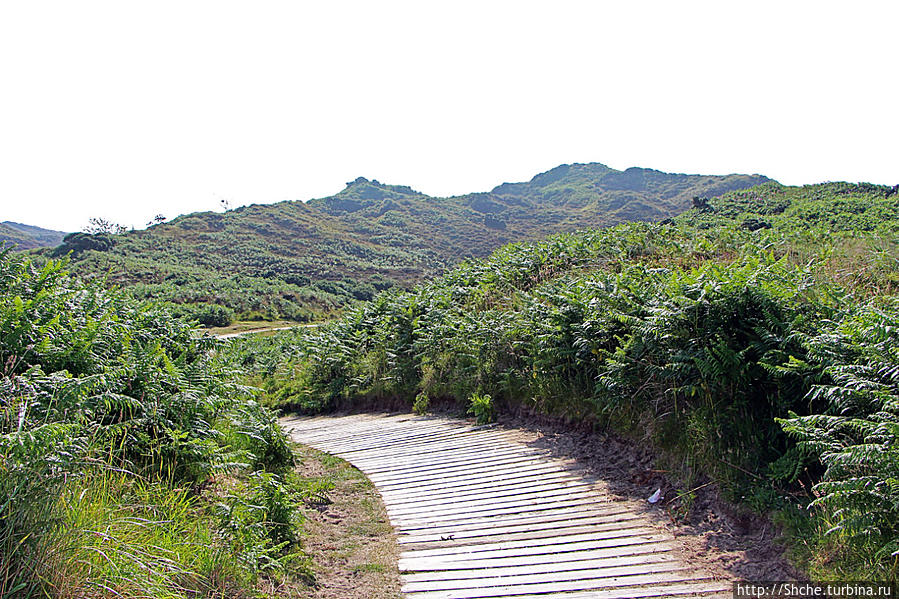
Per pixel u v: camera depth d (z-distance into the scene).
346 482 6.97
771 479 4.89
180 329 8.00
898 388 4.15
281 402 14.45
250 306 41.44
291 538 4.82
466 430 9.01
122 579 3.14
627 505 5.50
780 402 5.16
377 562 4.70
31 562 2.93
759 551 4.36
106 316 6.24
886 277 8.23
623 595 3.90
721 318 5.89
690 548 4.57
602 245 14.34
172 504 4.29
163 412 5.12
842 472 4.11
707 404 5.73
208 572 3.74
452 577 4.34
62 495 3.38
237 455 5.65
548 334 8.54
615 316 7.34
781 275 6.51
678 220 21.34
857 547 3.72
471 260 18.91
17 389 3.80
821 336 4.92
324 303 47.72
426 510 5.82
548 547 4.73
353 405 13.17
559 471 6.57
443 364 11.31
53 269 6.52
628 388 6.87
